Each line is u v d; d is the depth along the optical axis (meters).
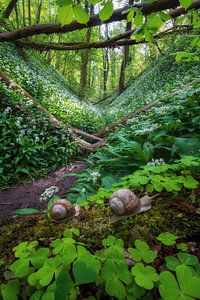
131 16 2.49
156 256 1.26
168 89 8.87
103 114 17.27
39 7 20.36
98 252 1.34
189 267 1.16
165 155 3.37
